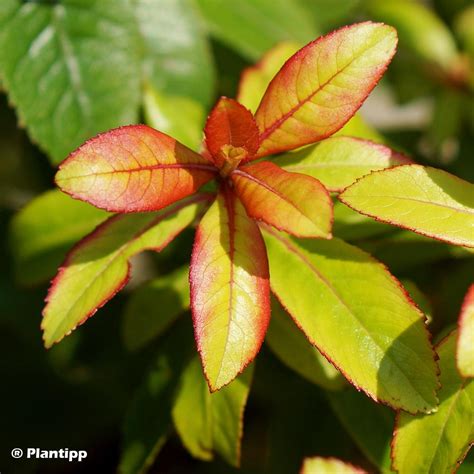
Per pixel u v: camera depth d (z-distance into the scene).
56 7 0.42
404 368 0.36
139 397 0.41
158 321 0.41
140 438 0.41
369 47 0.36
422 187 0.36
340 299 0.37
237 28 0.46
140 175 0.36
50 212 0.42
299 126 0.37
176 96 0.45
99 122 0.42
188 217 0.38
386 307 0.36
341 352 0.36
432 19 0.49
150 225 0.37
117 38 0.43
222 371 0.35
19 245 0.42
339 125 0.37
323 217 0.35
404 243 0.41
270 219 0.35
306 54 0.36
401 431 0.36
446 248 0.41
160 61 0.45
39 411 0.49
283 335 0.39
